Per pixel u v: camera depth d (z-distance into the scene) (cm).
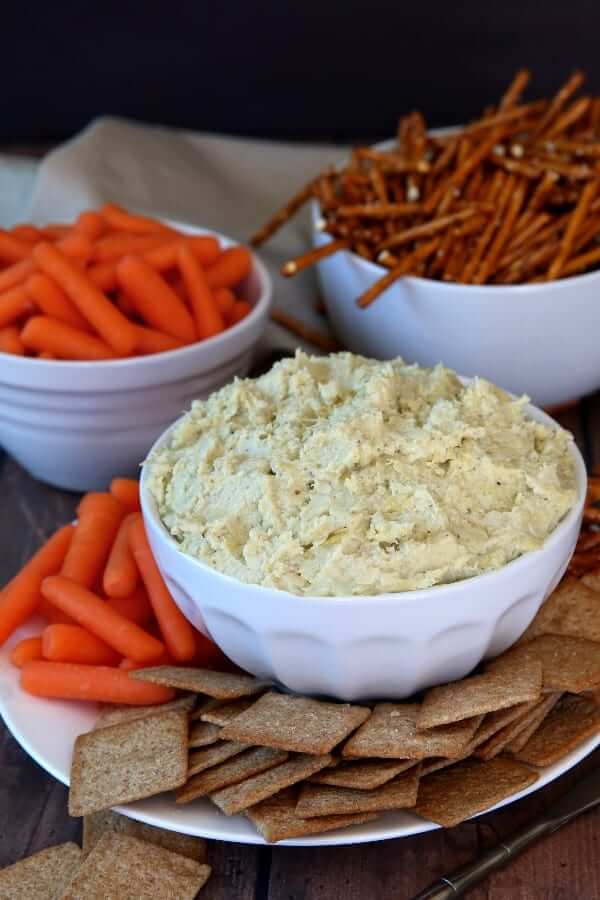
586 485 59
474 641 57
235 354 73
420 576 55
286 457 58
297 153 99
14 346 72
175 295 74
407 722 56
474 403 60
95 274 74
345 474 57
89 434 72
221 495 58
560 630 61
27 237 77
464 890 55
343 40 111
